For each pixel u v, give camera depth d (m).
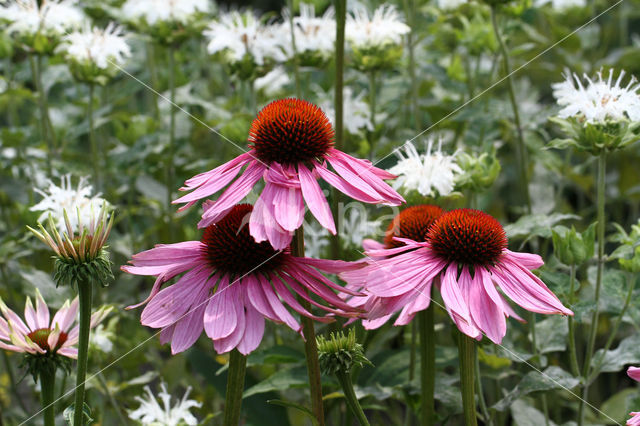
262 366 0.89
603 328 1.06
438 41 1.15
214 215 0.62
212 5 1.26
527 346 0.87
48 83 1.17
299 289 0.64
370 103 1.02
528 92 1.24
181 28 1.01
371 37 0.91
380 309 0.65
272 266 0.64
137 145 1.07
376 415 0.92
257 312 0.63
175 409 0.79
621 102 0.70
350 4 0.96
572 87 0.72
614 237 0.76
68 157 1.12
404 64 1.13
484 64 1.31
